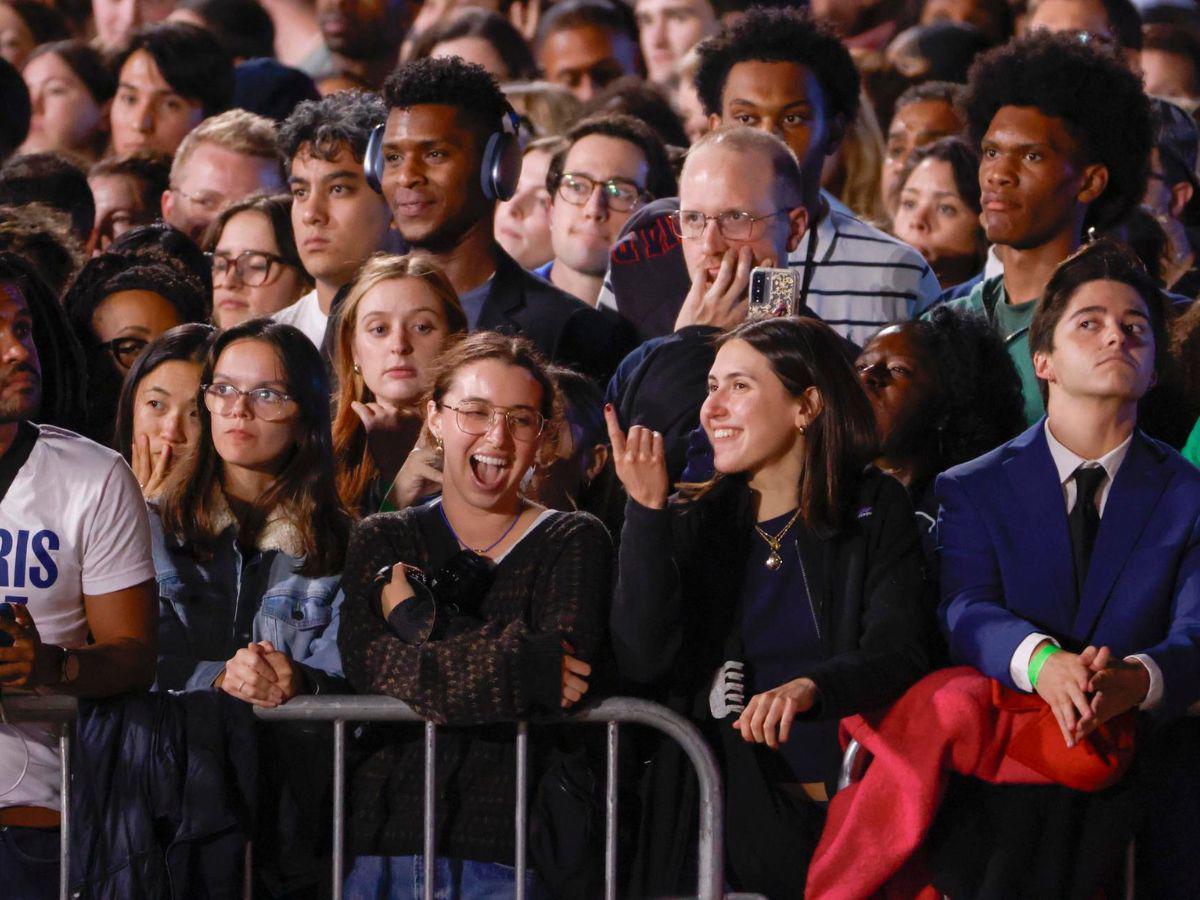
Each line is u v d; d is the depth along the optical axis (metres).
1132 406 13.09
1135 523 12.81
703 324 15.31
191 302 18.03
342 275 18.48
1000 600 12.91
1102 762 12.12
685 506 13.06
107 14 31.64
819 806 12.88
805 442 12.84
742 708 12.57
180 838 12.37
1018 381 15.54
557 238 20.11
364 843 12.59
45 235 19.52
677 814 12.49
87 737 12.41
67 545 12.44
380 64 29.69
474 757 12.66
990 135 17.36
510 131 17.53
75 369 13.46
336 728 12.38
